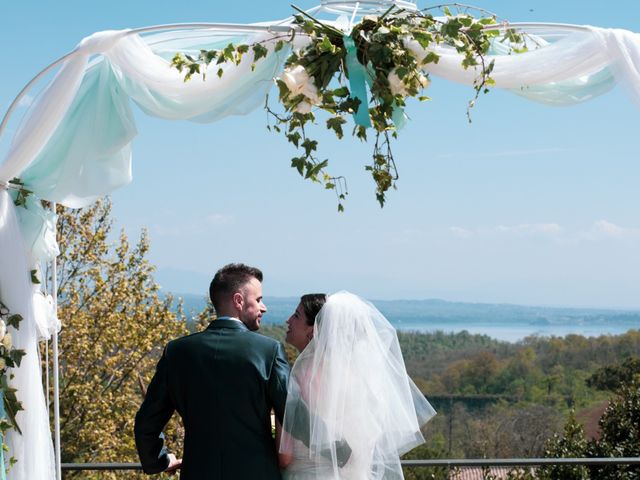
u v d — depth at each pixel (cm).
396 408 305
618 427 1112
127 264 1291
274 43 320
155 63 328
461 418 3120
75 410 1199
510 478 727
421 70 323
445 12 318
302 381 298
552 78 314
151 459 302
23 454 330
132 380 1241
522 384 4100
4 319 334
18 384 333
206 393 286
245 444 284
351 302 308
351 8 329
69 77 324
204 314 1296
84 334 1202
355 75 316
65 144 344
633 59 304
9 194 342
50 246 354
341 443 294
